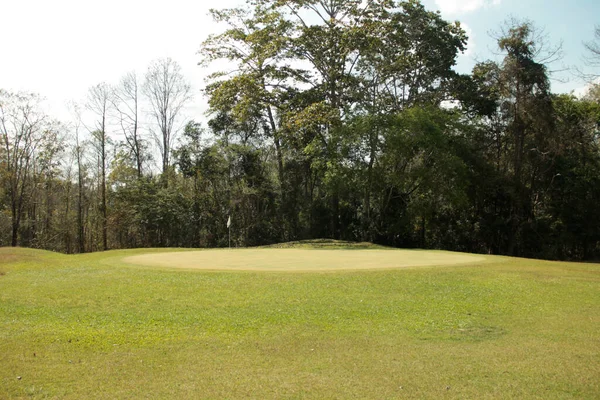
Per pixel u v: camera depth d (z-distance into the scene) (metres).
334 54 31.70
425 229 38.88
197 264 13.93
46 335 7.07
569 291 10.38
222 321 7.88
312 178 41.75
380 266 13.34
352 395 5.02
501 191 35.81
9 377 5.47
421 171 30.47
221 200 38.47
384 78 35.22
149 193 36.88
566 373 5.66
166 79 41.53
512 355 6.32
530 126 35.62
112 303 9.07
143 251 19.11
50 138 38.44
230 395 5.01
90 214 41.50
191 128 40.41
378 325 7.75
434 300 9.47
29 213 42.44
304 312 8.45
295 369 5.78
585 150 35.81
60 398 4.93
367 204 33.41
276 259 15.52
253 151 38.25
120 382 5.36
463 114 36.41
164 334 7.19
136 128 41.16
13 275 12.65
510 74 34.78
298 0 31.31
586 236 35.41
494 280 11.35
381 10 30.59
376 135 30.28
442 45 35.22
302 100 33.88
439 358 6.20
